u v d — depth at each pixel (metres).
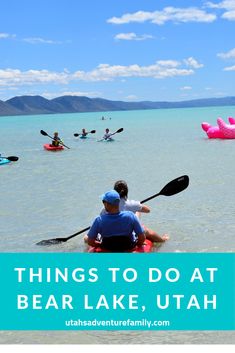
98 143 33.94
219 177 15.77
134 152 26.12
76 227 9.77
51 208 11.62
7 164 21.20
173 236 8.75
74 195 13.21
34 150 29.19
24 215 10.96
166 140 35.47
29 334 5.31
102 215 7.14
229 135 33.19
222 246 8.03
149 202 11.96
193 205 11.42
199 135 40.09
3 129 73.19
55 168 19.47
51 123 105.25
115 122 96.31
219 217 10.12
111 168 19.09
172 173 17.22
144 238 7.23
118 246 7.11
